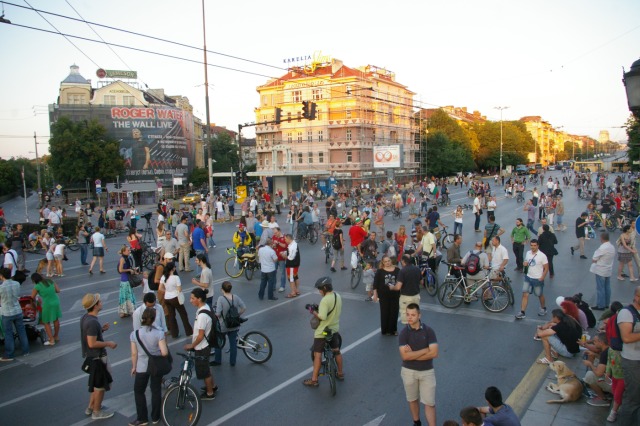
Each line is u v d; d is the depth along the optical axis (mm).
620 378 6305
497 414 5340
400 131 79500
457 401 7219
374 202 35625
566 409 6855
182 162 71188
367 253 13414
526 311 11695
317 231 24547
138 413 6844
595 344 7527
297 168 72500
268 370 8617
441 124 87812
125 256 12320
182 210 31938
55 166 61188
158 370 6746
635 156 36062
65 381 8523
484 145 102688
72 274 18266
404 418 6809
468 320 11109
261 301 13328
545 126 176125
